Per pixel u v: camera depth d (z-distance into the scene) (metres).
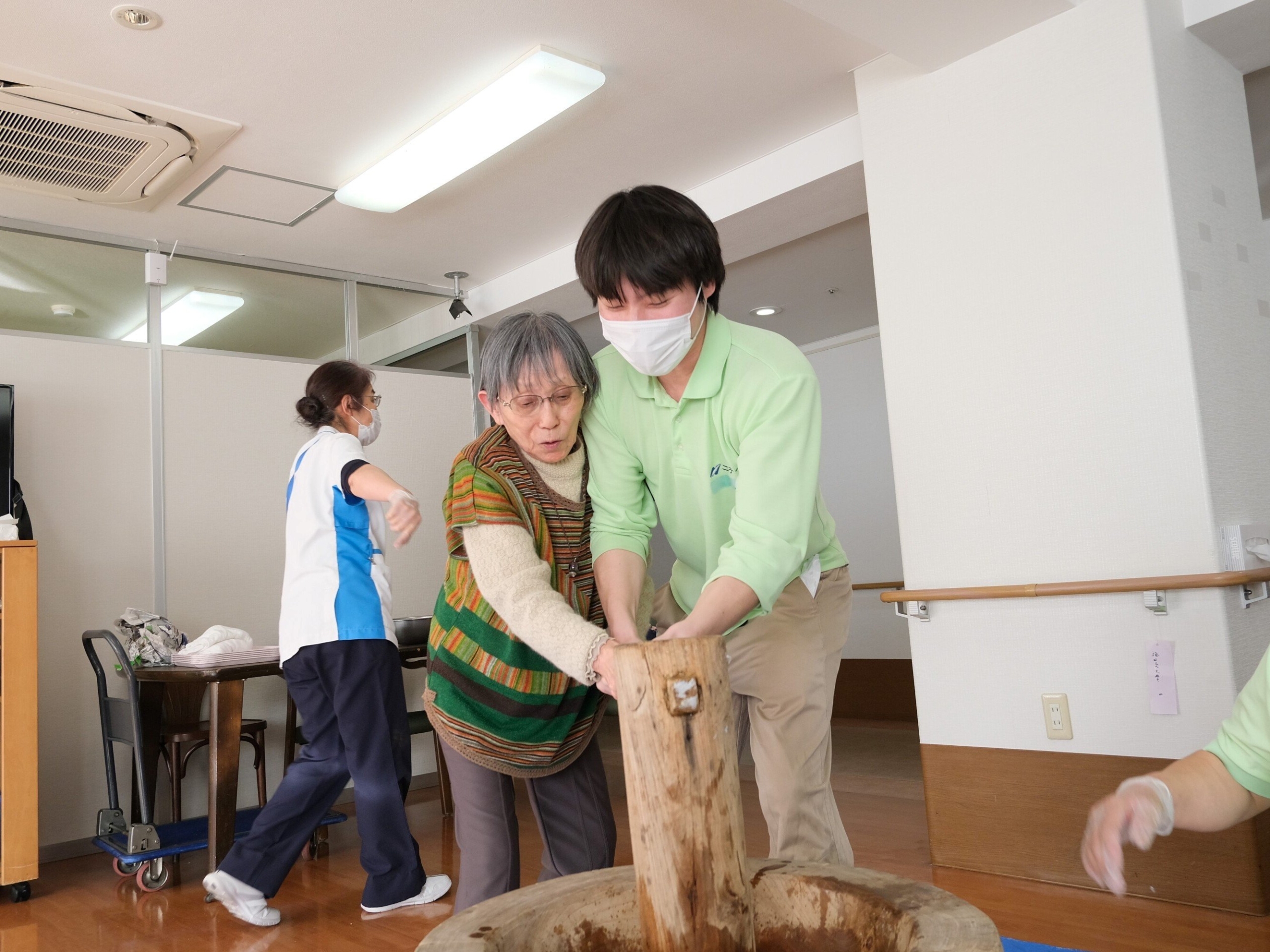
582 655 1.24
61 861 3.68
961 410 2.79
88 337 4.04
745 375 1.37
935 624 2.81
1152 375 2.44
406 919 2.65
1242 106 2.80
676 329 1.29
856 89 3.12
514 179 3.79
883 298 2.99
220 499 4.28
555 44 2.91
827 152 3.53
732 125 3.49
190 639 4.12
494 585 1.32
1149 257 2.46
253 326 4.51
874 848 3.01
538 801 1.59
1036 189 2.66
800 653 1.55
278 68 2.94
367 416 2.96
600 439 1.49
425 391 5.00
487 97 3.09
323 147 3.45
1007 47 2.73
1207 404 2.40
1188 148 2.53
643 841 0.78
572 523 1.49
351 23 2.74
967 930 0.71
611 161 3.71
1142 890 2.39
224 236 4.20
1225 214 2.63
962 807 2.74
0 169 3.44
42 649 3.77
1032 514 2.64
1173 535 2.40
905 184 2.96
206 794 4.07
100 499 3.97
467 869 1.53
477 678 1.49
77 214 3.88
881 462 6.21
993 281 2.74
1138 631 2.44
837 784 4.05
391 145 3.45
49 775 3.73
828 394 6.49
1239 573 2.25
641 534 1.48
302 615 2.64
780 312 5.60
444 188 3.83
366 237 4.29
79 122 3.13
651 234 1.25
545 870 1.62
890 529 6.16
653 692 0.77
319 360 4.67
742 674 1.58
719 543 1.47
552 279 4.60
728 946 0.77
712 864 0.77
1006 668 2.66
